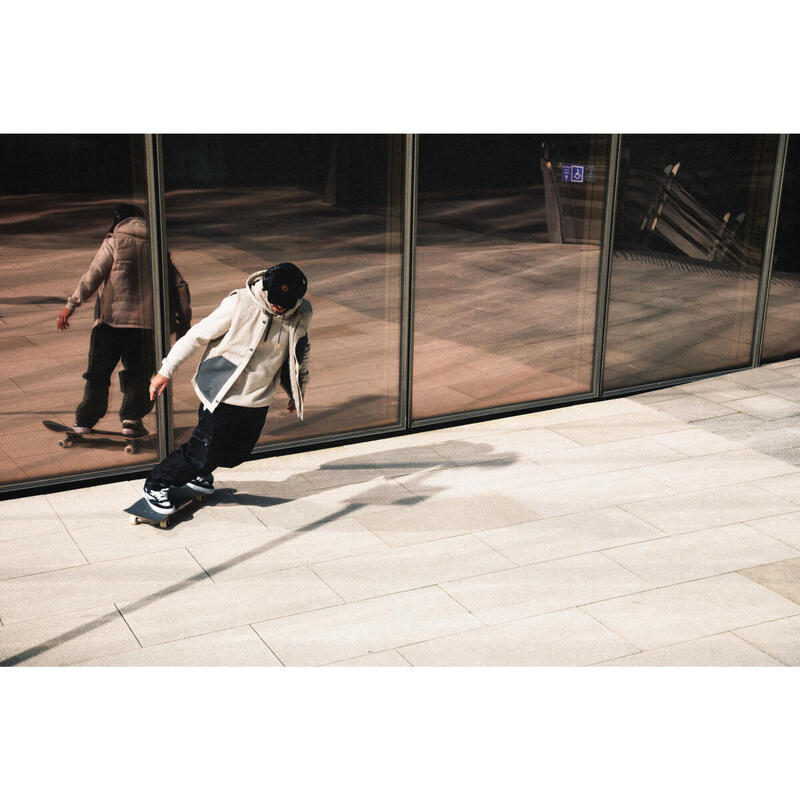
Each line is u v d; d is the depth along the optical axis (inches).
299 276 203.6
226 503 234.1
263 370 213.5
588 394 315.0
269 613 188.7
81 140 219.0
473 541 217.9
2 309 221.6
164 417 246.8
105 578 199.5
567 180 287.4
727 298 338.6
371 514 229.9
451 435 282.2
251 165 238.2
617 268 307.7
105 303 232.1
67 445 237.9
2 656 173.9
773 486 249.9
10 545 211.6
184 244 235.9
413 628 184.7
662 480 252.5
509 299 289.1
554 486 247.4
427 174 263.0
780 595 197.9
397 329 272.5
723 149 318.7
